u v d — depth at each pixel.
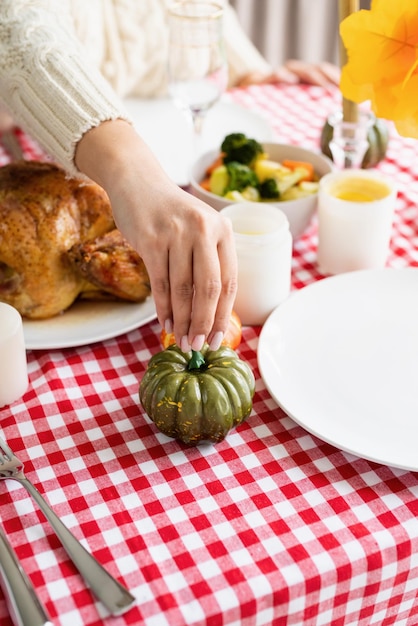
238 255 1.06
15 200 1.07
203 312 0.89
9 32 1.09
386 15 0.94
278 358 1.01
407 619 0.92
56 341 1.05
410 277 1.12
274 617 0.83
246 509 0.88
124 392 1.01
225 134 1.43
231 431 0.96
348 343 1.04
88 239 1.09
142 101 1.54
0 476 0.90
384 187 1.18
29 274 1.06
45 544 0.85
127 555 0.84
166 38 1.60
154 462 0.93
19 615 0.77
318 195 1.18
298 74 1.65
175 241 0.88
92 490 0.90
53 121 1.04
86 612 0.80
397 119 0.97
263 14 2.63
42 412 0.98
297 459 0.93
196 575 0.82
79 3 1.54
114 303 1.12
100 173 0.98
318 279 1.18
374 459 0.90
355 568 0.84
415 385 0.98
